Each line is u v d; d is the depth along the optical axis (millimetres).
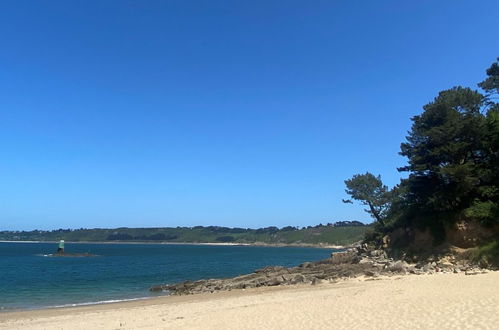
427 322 15945
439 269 39562
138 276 66938
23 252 167125
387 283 31469
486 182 45344
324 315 19375
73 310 31250
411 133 49750
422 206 49688
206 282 48969
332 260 62656
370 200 63031
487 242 41656
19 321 25906
